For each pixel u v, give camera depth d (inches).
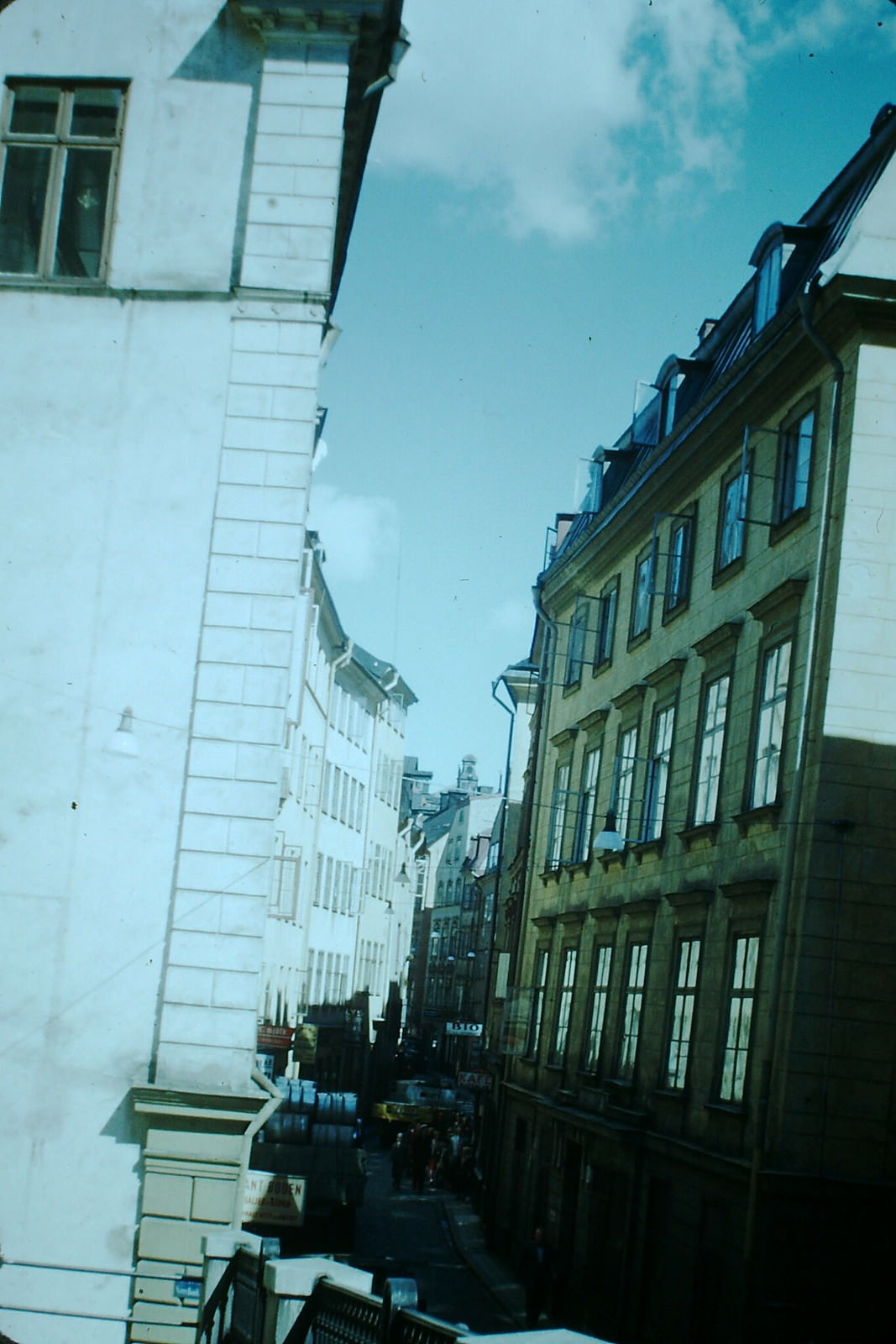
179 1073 506.9
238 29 565.3
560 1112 1074.1
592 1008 1065.5
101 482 543.5
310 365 549.0
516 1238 1204.5
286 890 1581.0
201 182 558.6
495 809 4210.1
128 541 540.4
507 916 1569.9
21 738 528.4
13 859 521.3
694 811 872.9
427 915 4571.9
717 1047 770.2
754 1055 709.9
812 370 750.5
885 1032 663.1
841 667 675.4
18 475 543.5
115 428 546.6
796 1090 658.2
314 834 1802.4
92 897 519.5
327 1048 2010.3
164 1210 496.4
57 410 547.5
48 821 523.8
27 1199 500.4
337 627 1857.8
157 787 526.3
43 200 560.1
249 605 536.1
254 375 548.7
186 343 551.5
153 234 556.1
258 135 558.3
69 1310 491.8
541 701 1441.9
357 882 2247.8
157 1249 494.0
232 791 524.4
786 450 783.7
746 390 820.0
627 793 1043.3
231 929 515.5
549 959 1232.8
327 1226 1082.1
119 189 557.9
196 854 520.7
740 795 786.8
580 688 1256.2
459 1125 2103.8
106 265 554.3
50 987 514.0
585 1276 975.6
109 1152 504.1
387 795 2568.9
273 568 538.3
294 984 1728.6
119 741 509.4
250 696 530.6
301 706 1349.7
